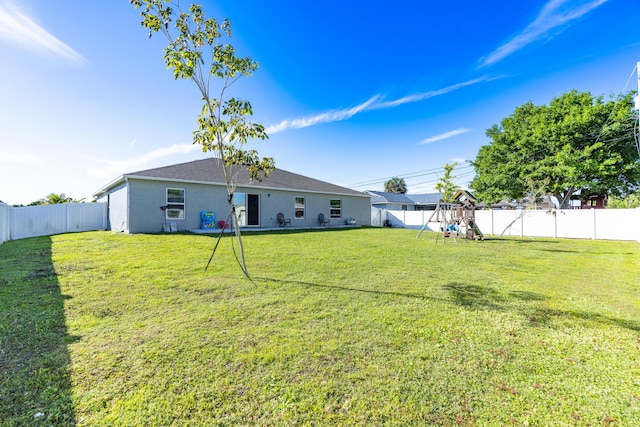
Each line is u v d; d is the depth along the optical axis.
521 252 9.26
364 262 7.07
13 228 11.42
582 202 24.44
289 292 4.62
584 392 2.20
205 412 1.95
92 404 2.00
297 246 9.27
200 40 4.61
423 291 4.79
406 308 3.97
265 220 15.40
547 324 3.47
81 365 2.46
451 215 13.62
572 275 6.02
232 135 5.07
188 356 2.64
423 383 2.29
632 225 12.92
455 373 2.43
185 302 4.09
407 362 2.60
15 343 2.84
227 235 11.31
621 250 9.82
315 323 3.42
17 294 4.34
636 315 3.77
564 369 2.51
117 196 12.99
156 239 9.67
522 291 4.85
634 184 18.98
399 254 8.37
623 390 2.22
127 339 2.96
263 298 4.30
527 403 2.07
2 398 2.04
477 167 25.64
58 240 9.53
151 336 3.03
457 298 4.44
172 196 12.34
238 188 14.55
